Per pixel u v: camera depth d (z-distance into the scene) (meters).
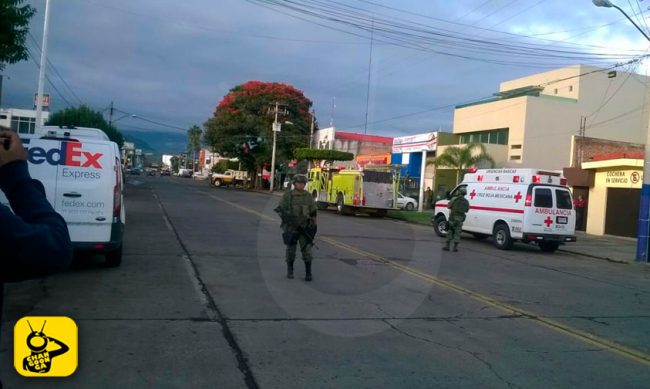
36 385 4.73
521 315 8.35
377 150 61.41
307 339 6.46
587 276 13.37
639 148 32.88
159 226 17.84
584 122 38.22
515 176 18.20
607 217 26.36
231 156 61.69
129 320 6.84
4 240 1.72
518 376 5.61
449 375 5.53
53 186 9.62
